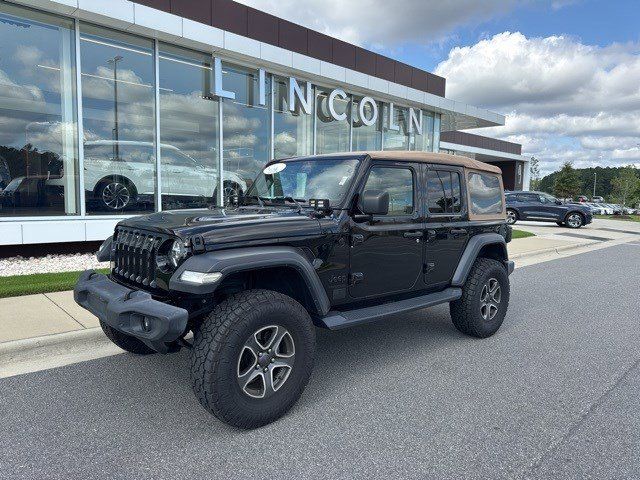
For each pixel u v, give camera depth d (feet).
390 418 10.78
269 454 9.23
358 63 46.85
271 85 38.99
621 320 19.94
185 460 8.98
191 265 9.53
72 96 28.91
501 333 17.76
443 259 15.10
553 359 14.92
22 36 27.20
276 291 11.46
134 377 12.77
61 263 25.89
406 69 52.49
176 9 33.17
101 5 27.53
